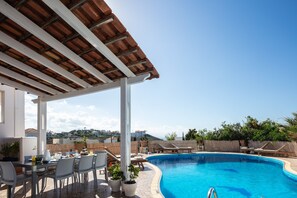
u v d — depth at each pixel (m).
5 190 6.50
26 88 8.74
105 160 7.38
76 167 6.91
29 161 6.48
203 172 11.42
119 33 4.66
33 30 4.38
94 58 6.03
